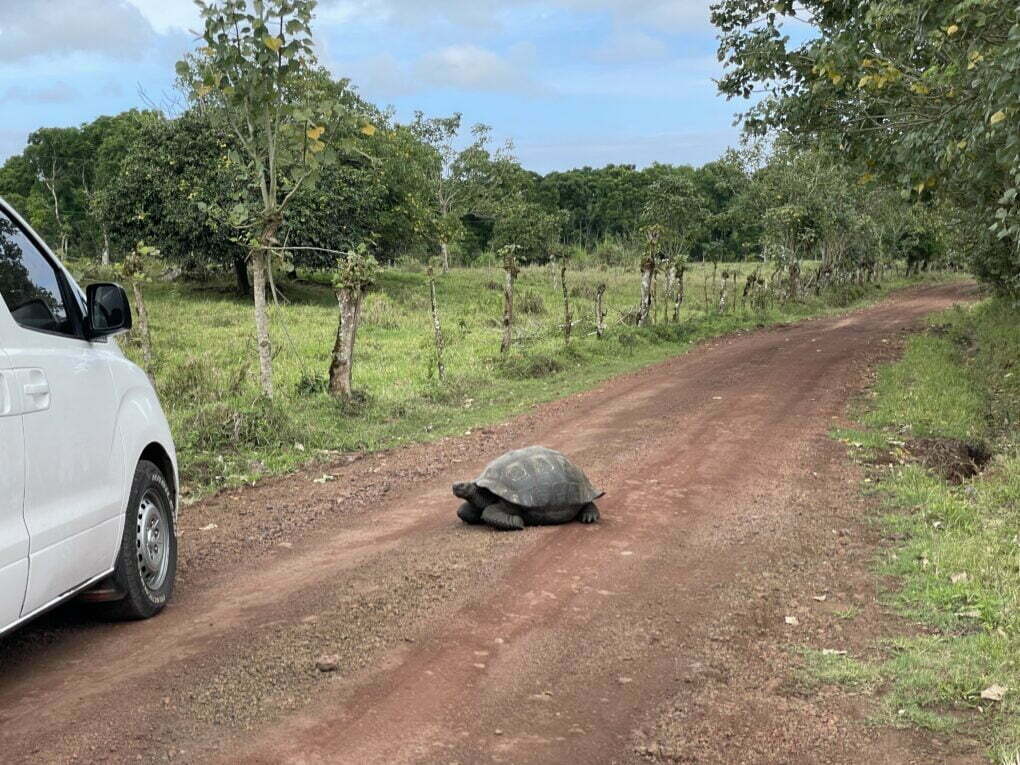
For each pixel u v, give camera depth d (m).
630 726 3.81
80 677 4.21
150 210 33.56
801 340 24.17
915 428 11.22
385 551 6.51
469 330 25.38
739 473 9.07
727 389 15.06
